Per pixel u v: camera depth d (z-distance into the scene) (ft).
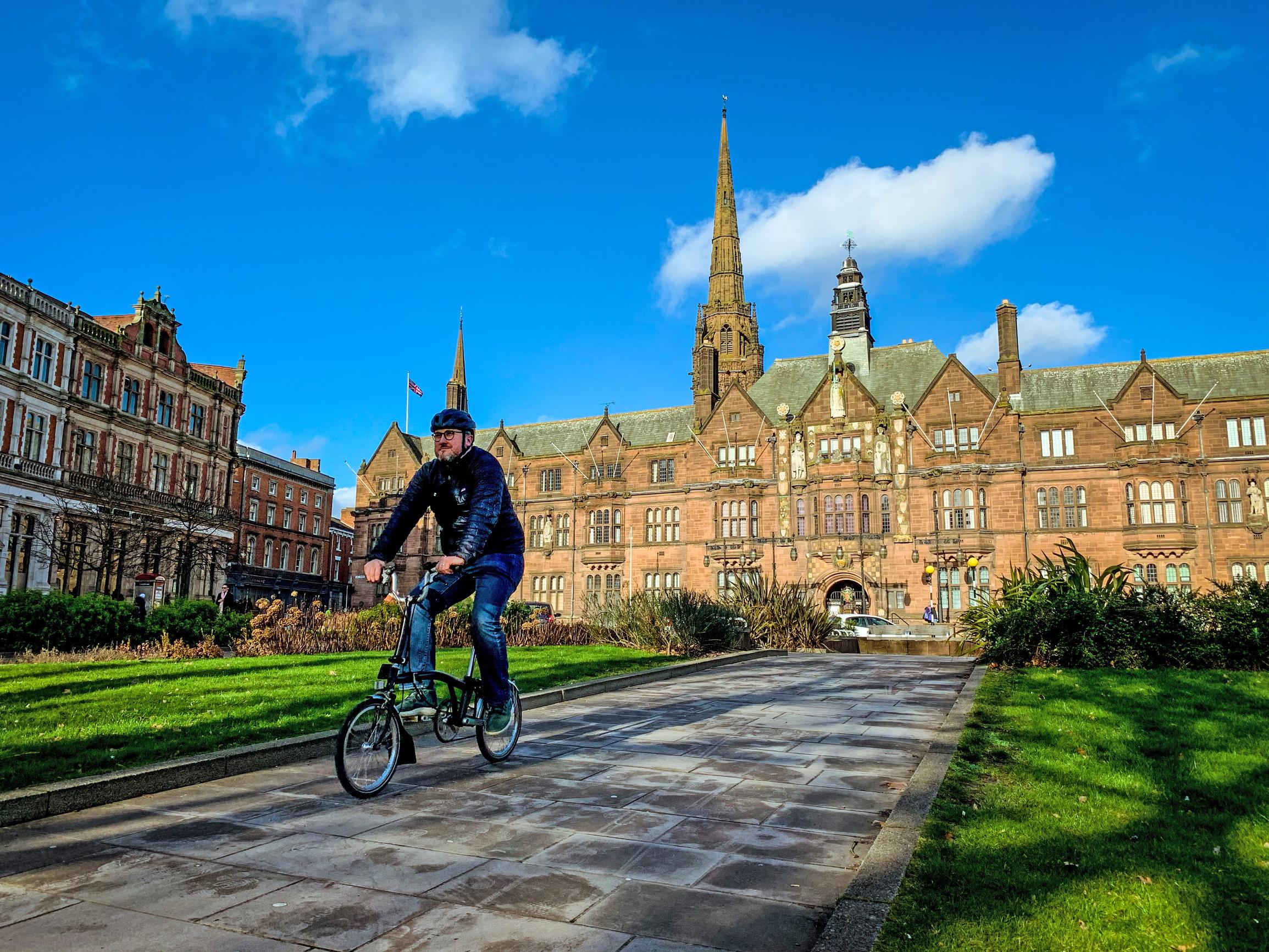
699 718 36.70
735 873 16.81
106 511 140.26
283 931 13.83
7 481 128.47
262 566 226.99
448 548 25.25
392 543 24.68
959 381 168.96
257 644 73.46
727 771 25.95
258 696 38.60
